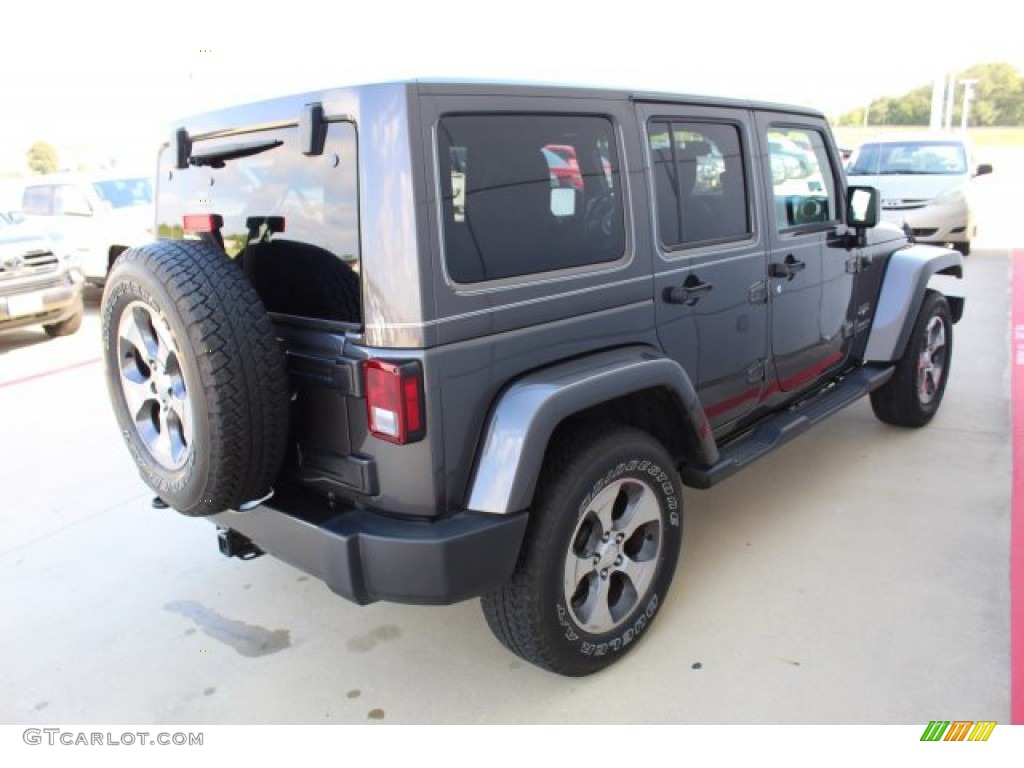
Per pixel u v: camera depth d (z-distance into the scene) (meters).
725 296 3.27
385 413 2.21
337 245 2.29
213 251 2.37
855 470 4.43
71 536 4.09
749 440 3.59
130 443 2.68
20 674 2.98
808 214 3.91
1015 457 4.50
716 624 3.07
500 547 2.34
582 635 2.67
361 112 2.16
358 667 2.96
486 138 2.33
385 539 2.26
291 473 2.60
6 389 6.97
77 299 9.02
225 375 2.20
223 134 2.64
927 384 4.92
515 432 2.32
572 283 2.57
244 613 3.34
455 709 2.70
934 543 3.60
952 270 5.02
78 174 11.48
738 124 3.34
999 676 2.72
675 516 2.96
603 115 2.70
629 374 2.61
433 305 2.19
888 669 2.77
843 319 4.27
